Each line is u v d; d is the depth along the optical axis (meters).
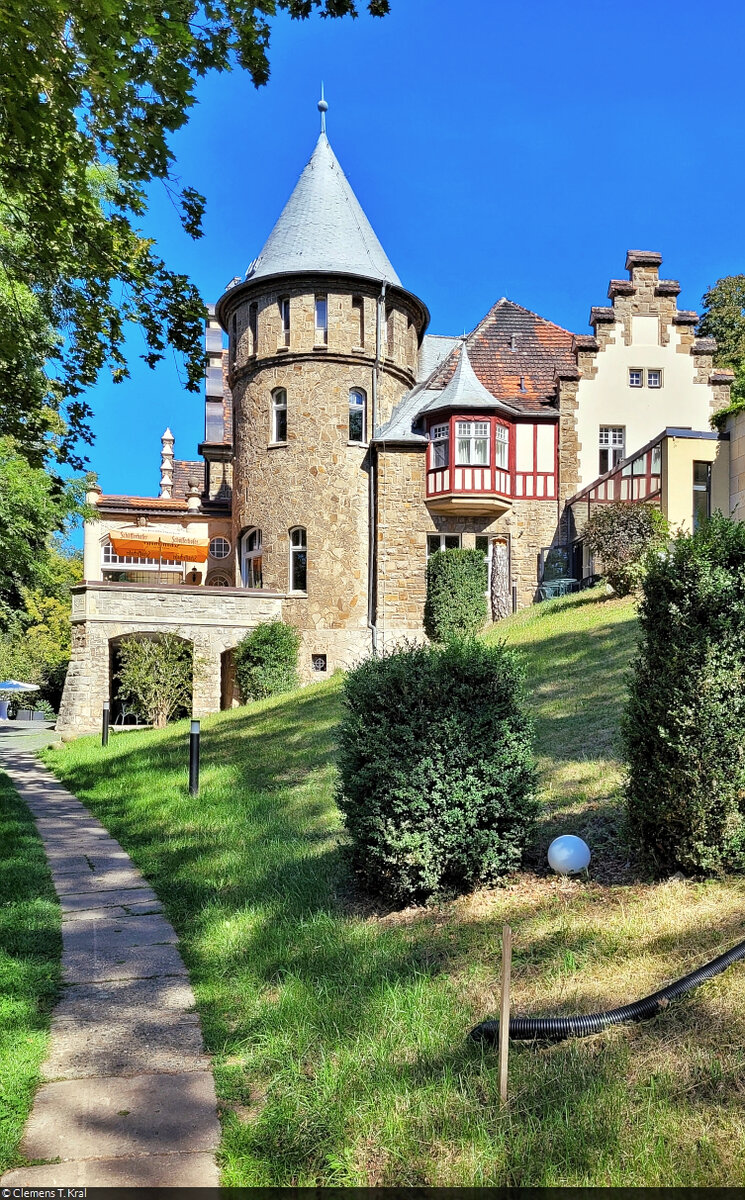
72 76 5.16
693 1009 3.74
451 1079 3.49
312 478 24.48
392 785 5.70
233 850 7.81
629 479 19.89
